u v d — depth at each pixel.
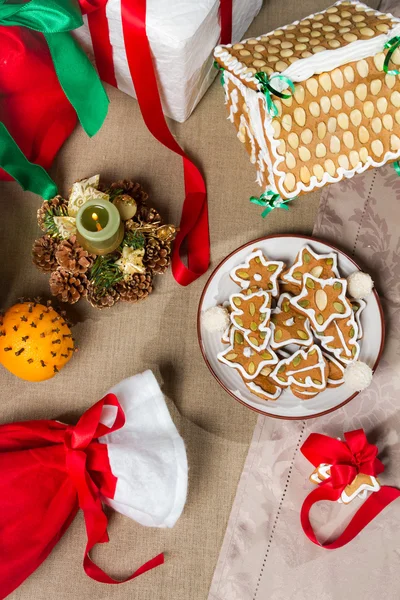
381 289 1.01
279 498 0.97
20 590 0.95
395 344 1.00
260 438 0.98
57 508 0.93
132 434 0.94
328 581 0.95
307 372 0.94
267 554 0.96
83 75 0.93
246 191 1.04
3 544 0.91
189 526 0.97
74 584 0.96
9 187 1.04
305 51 0.88
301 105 0.86
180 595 0.95
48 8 0.84
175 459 0.92
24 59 0.90
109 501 0.94
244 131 0.97
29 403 0.99
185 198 1.03
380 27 0.88
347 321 0.95
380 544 0.96
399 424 0.98
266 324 0.95
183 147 1.05
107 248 0.93
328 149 0.87
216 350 0.97
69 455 0.90
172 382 1.00
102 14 0.89
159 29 0.87
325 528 0.97
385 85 0.87
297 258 0.97
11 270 1.02
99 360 1.00
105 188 1.03
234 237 1.03
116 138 1.05
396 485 0.97
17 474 0.92
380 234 1.02
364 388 0.94
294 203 1.03
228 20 0.95
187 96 0.99
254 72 0.87
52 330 0.92
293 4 1.07
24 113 0.96
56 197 0.98
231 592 0.95
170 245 1.03
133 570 0.96
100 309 0.99
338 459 0.93
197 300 1.02
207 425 0.99
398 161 0.94
